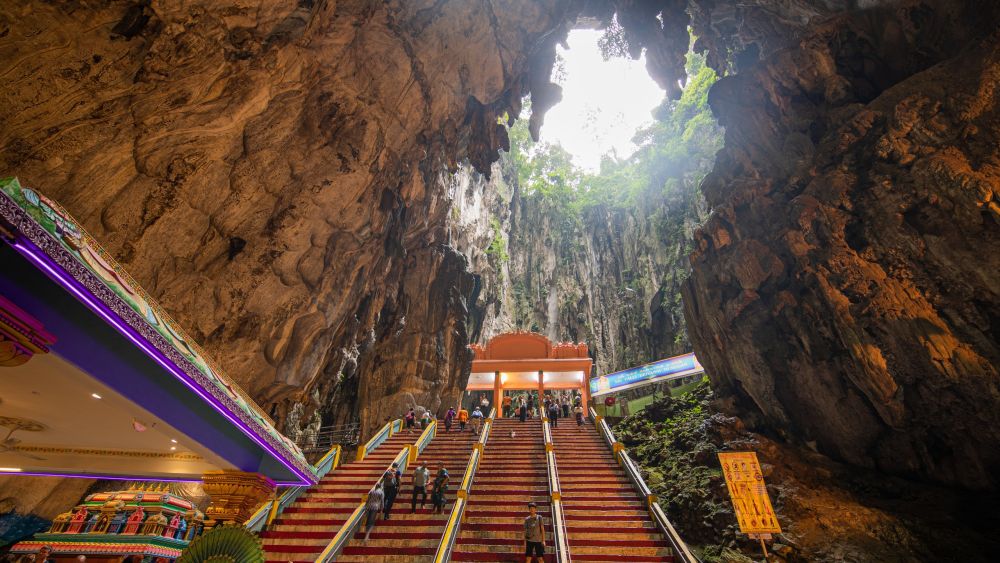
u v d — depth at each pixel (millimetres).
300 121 15109
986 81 13719
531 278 42656
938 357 13422
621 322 38250
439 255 26875
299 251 15602
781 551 12750
